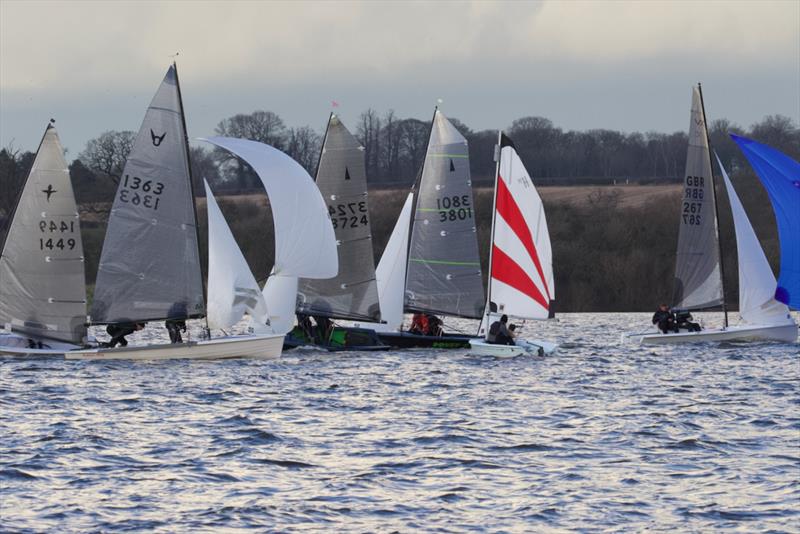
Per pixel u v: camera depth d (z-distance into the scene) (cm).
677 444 8481
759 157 16150
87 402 10319
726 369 13788
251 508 6538
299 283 15562
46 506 6550
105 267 13438
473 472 7488
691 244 16675
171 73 13500
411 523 6294
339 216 15600
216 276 13600
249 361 13775
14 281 13225
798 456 8038
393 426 9206
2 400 10375
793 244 16225
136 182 13438
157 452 8038
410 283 15950
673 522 6341
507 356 14788
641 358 15175
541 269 14625
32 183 13150
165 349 13438
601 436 8812
